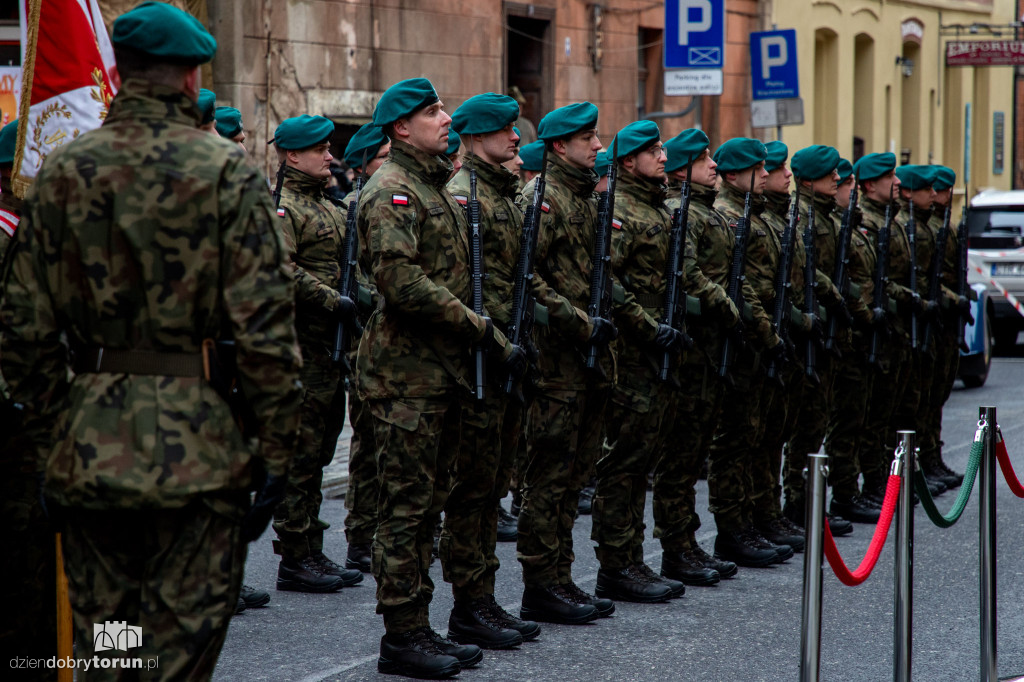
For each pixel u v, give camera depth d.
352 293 8.09
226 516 4.35
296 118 8.12
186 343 4.33
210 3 16.33
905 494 5.78
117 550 4.38
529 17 21.42
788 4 28.12
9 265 4.48
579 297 7.27
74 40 6.04
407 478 6.38
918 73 34.59
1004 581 8.45
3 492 5.32
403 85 6.34
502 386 6.55
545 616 7.44
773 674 6.59
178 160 4.30
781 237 9.30
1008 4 39.69
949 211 11.58
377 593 6.47
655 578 8.01
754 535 9.05
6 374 4.50
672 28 16.52
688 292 8.33
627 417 7.77
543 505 7.36
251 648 6.94
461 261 6.47
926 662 6.87
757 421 8.91
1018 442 13.67
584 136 7.27
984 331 18.12
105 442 4.27
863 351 10.34
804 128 29.17
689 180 8.01
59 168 4.36
